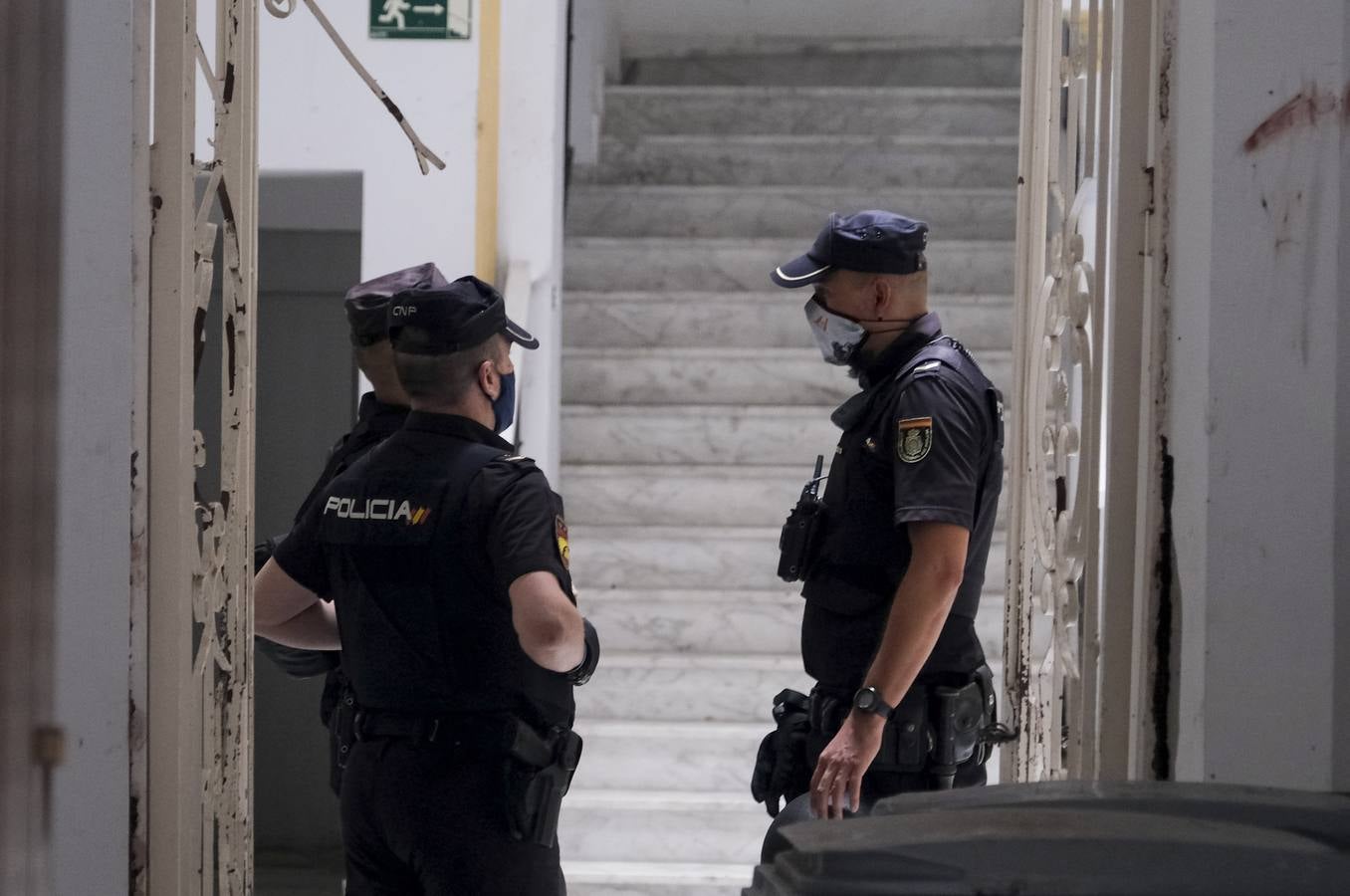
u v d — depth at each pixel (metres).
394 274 11.09
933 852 4.84
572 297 22.52
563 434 21.03
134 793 7.27
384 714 9.03
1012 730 11.19
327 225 18.83
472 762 8.89
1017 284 11.45
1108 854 4.75
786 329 22.56
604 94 26.84
